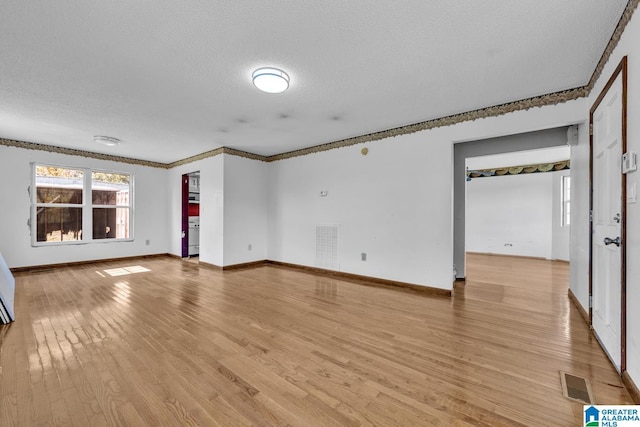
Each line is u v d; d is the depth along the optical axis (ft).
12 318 8.77
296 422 4.59
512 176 22.82
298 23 6.17
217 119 12.10
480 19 6.02
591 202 8.23
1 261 12.07
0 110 11.00
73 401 5.03
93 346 7.10
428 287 12.32
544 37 6.61
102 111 11.14
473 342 7.45
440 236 12.05
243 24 6.20
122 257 19.71
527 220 22.15
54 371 5.97
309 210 16.99
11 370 6.00
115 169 19.25
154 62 7.68
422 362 6.45
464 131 11.38
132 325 8.45
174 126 13.05
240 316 9.27
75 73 8.21
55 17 5.92
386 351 6.96
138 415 4.70
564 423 4.56
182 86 9.06
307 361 6.47
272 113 11.44
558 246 20.84
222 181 16.89
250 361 6.45
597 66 7.72
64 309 9.81
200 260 18.47
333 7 5.70
